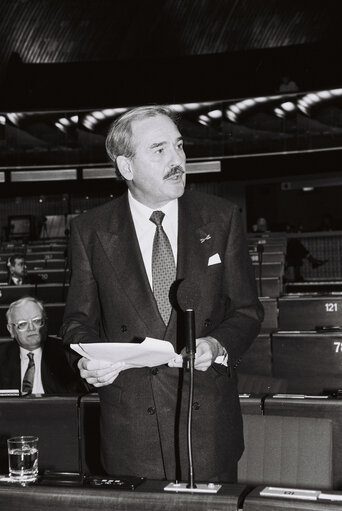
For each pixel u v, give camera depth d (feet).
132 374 5.02
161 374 4.98
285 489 3.81
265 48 55.21
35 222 51.72
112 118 49.88
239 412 5.24
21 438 4.48
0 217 56.13
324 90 46.47
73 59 56.70
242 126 48.08
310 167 47.80
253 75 55.93
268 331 13.67
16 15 54.19
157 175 4.98
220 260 5.12
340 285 29.89
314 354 12.94
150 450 4.95
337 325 16.34
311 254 42.88
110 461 5.07
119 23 55.72
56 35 55.72
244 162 48.83
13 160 50.06
